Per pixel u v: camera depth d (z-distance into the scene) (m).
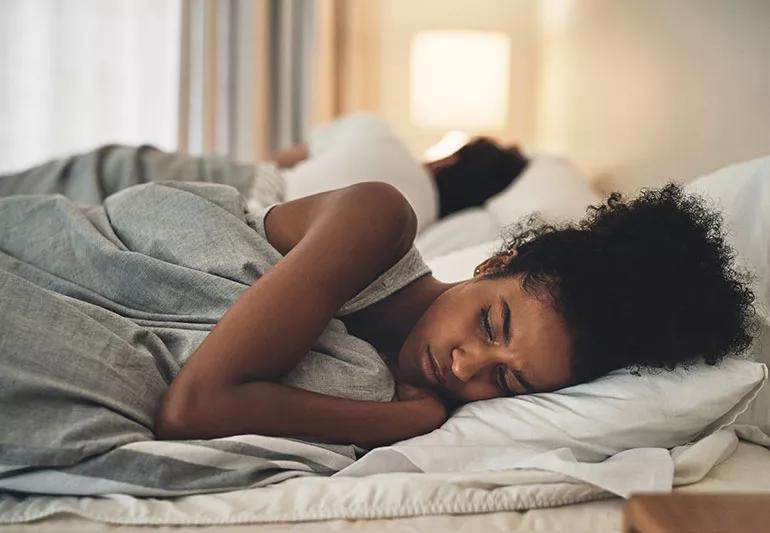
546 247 1.17
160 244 1.20
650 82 2.29
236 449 1.00
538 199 2.14
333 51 3.55
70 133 3.32
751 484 1.09
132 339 1.08
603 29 2.65
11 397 0.95
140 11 3.36
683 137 2.10
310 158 2.77
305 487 0.99
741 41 1.83
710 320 1.15
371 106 3.57
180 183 1.29
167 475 0.96
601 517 0.99
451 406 1.24
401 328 1.25
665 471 1.03
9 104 3.22
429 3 3.57
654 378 1.16
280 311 1.05
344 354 1.16
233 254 1.17
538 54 3.38
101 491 0.96
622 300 1.13
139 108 3.39
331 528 0.94
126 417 1.02
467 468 1.08
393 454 1.07
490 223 2.13
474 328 1.16
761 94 1.75
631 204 1.23
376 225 1.14
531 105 3.48
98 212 1.27
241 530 0.93
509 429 1.12
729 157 1.88
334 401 1.09
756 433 1.26
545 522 0.98
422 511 0.98
